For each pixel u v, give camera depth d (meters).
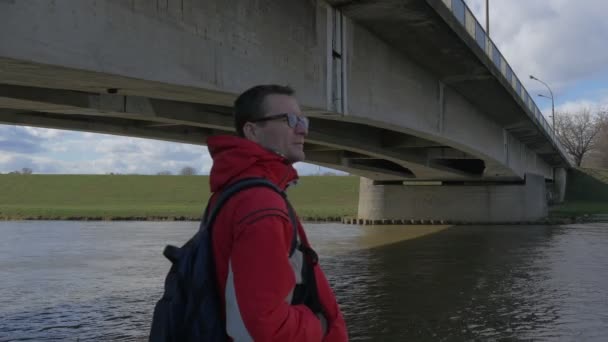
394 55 16.06
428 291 14.55
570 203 64.12
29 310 12.65
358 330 10.55
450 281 16.11
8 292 14.95
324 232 34.91
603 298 13.42
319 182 77.06
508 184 39.16
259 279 1.79
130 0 7.40
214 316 1.90
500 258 21.36
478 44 16.78
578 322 11.07
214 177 2.09
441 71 18.69
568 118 101.94
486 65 17.91
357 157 29.17
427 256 22.28
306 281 2.07
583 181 71.88
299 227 2.11
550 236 30.39
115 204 70.00
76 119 15.03
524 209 38.97
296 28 11.28
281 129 2.20
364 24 13.95
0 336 10.41
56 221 49.97
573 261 20.28
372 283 15.84
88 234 35.19
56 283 16.39
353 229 37.12
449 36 14.80
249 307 1.77
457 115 21.88
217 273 1.94
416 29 14.22
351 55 13.51
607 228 35.78
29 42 6.15
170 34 8.06
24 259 22.44
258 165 2.05
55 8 6.43
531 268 18.64
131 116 12.49
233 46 9.37
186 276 1.98
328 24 12.53
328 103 12.50
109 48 7.11
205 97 9.48
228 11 9.26
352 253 23.52
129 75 7.39
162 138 17.62
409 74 17.16
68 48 6.58
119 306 13.10
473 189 39.78
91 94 11.30
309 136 18.44
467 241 28.16
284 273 1.83
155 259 22.36
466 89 21.28
